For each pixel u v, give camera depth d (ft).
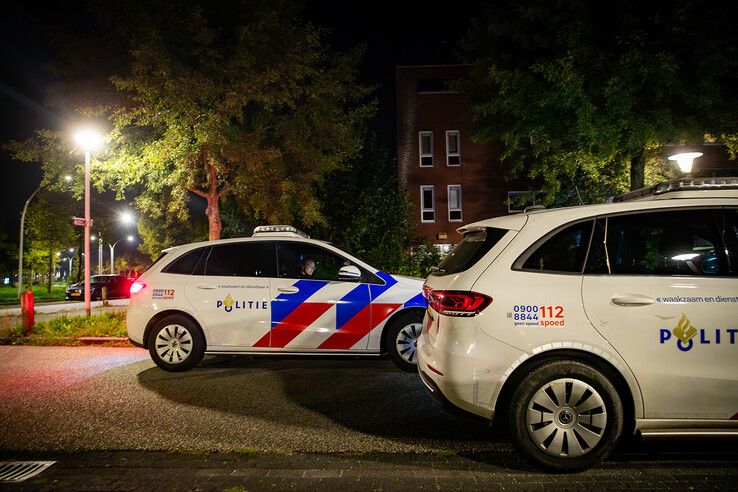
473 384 11.45
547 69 38.60
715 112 36.88
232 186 40.14
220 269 22.58
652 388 11.23
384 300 22.02
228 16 37.42
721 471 11.54
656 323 11.28
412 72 94.84
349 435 14.20
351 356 22.07
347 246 49.93
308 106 40.83
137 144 37.35
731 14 35.55
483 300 11.59
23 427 14.89
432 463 12.19
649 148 42.32
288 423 15.24
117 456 12.70
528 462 11.85
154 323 22.44
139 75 32.60
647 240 12.06
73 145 38.75
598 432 11.23
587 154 41.24
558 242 12.14
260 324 21.89
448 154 93.45
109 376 21.42
